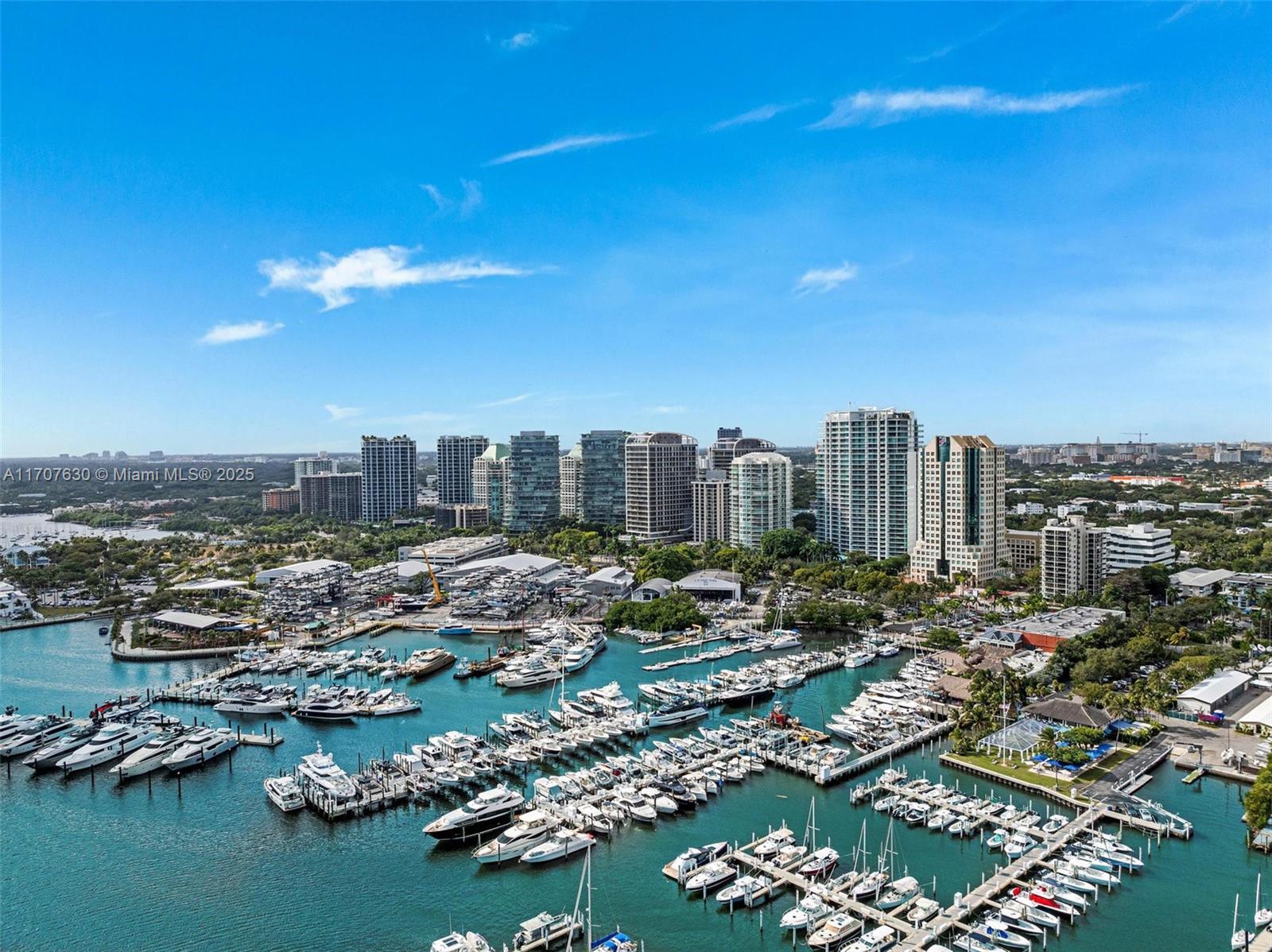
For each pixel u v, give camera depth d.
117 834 184.88
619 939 142.12
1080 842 171.38
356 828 186.38
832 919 145.62
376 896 158.88
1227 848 170.50
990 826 180.50
